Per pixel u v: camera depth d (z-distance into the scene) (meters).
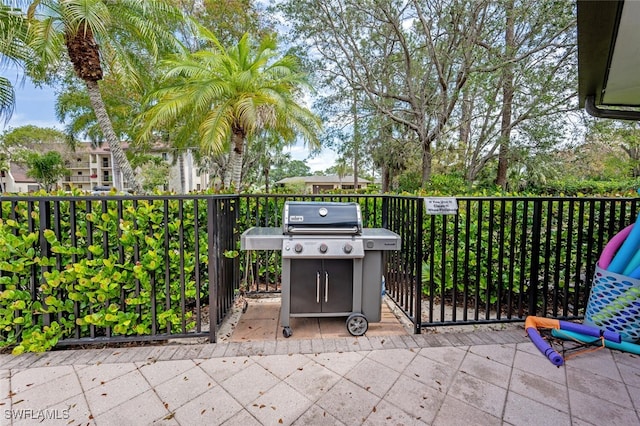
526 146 8.65
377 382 1.72
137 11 6.30
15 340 2.00
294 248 2.24
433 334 2.31
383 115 10.05
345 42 9.98
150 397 1.59
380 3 8.77
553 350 1.95
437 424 1.42
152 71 7.79
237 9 9.82
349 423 1.43
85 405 1.53
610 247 2.21
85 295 2.08
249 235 2.31
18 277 2.04
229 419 1.45
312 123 7.41
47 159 21.14
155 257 2.12
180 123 8.15
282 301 2.32
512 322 2.46
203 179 27.00
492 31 8.23
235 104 5.87
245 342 2.17
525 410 1.50
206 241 2.53
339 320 2.63
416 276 2.34
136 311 2.20
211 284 2.18
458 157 10.53
